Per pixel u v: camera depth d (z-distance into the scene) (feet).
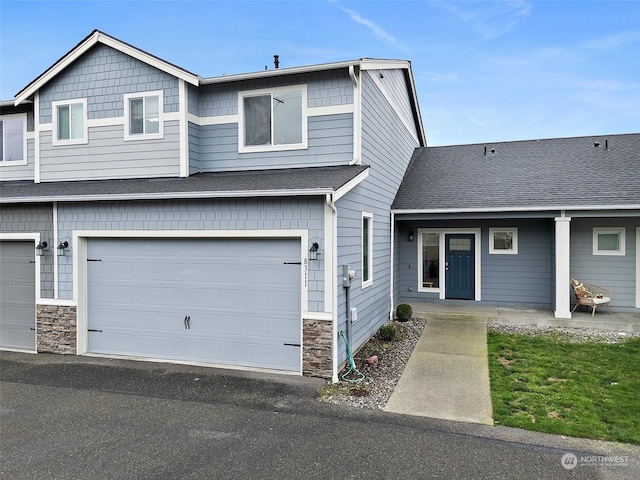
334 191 22.08
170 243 25.93
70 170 32.35
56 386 21.88
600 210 34.50
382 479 13.52
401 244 44.32
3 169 35.63
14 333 29.01
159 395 20.58
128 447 15.58
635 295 37.96
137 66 30.94
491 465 14.26
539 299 40.50
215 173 30.71
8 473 13.94
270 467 14.23
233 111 30.83
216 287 25.16
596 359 25.88
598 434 16.30
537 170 41.93
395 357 26.81
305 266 23.16
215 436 16.40
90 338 27.61
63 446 15.70
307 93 29.30
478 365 24.95
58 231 27.66
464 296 42.75
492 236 41.78
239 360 24.84
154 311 26.32
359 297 28.25
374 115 32.45
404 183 44.06
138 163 30.89
